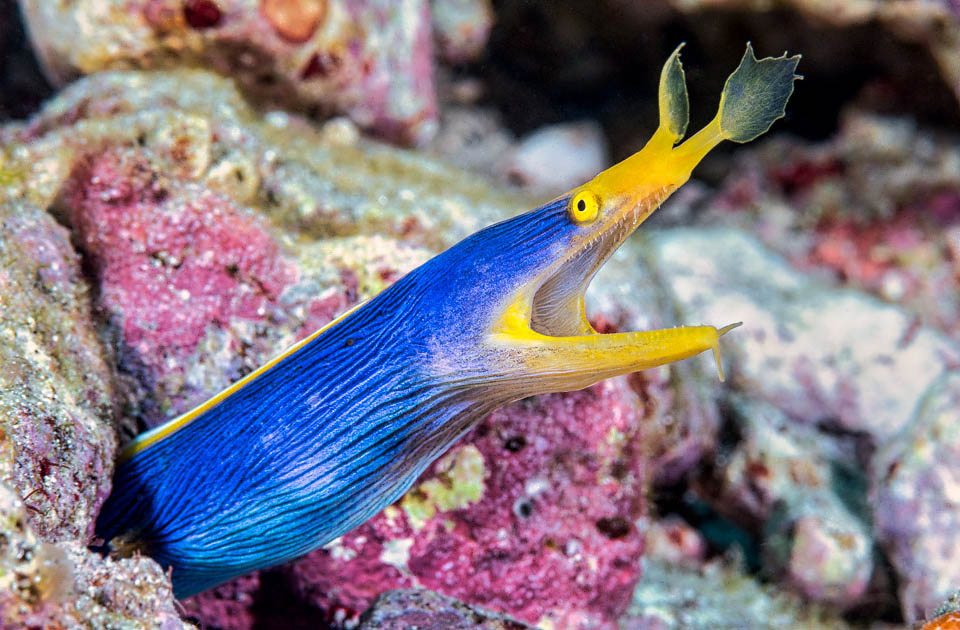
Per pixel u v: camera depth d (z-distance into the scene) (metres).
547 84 0.58
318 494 0.28
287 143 0.38
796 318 0.43
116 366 0.31
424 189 0.37
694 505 0.40
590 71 0.56
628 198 0.27
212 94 0.37
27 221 0.30
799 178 0.54
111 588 0.26
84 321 0.30
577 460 0.32
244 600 0.32
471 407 0.28
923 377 0.41
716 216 0.55
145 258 0.31
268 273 0.32
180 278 0.31
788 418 0.42
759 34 0.48
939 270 0.51
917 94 0.49
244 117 0.38
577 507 0.32
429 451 0.29
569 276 0.28
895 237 0.52
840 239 0.53
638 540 0.32
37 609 0.24
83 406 0.29
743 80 0.27
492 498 0.31
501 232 0.28
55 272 0.30
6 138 0.36
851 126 0.52
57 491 0.27
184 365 0.31
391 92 0.44
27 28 0.40
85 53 0.37
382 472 0.29
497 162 0.58
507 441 0.31
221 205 0.32
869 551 0.36
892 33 0.45
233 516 0.29
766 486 0.37
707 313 0.43
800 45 0.48
